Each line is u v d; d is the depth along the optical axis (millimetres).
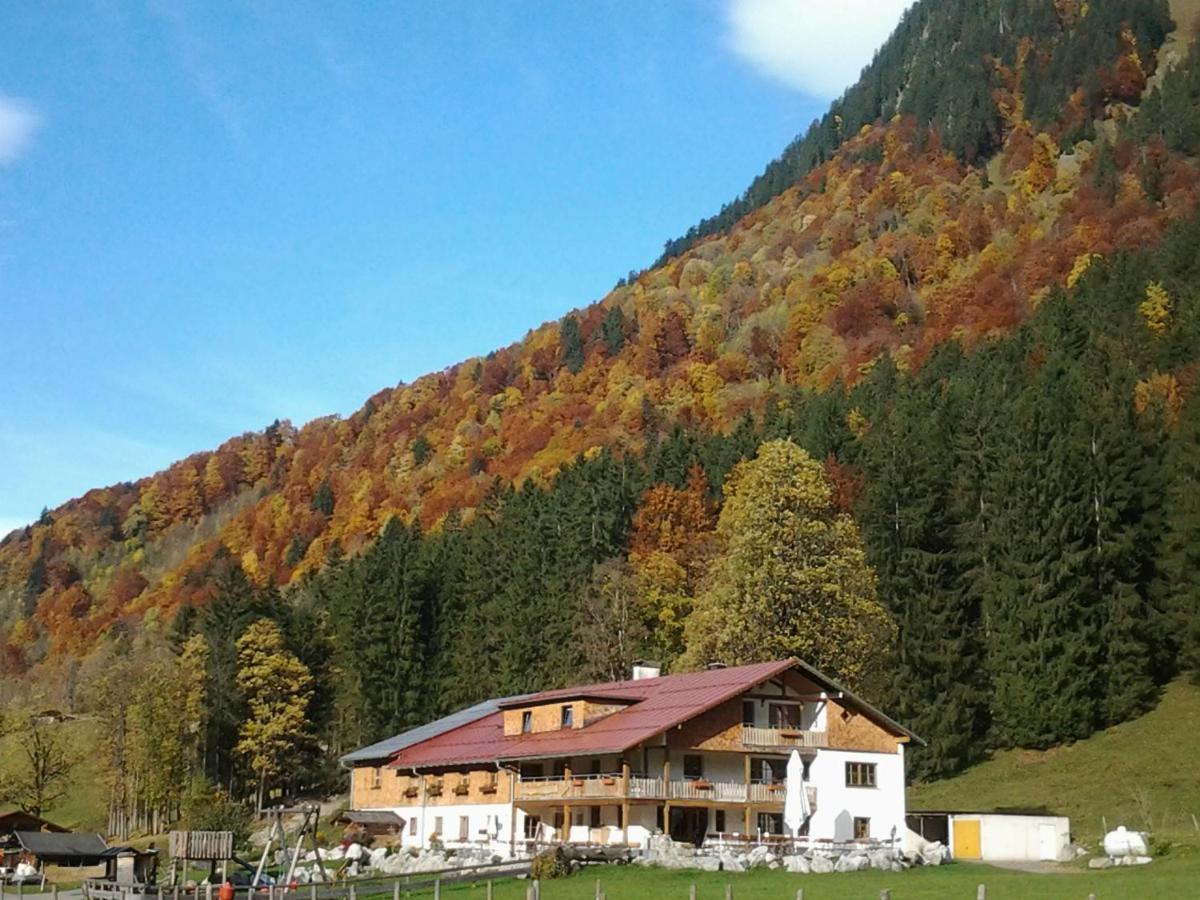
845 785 70000
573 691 78438
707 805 66312
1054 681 93188
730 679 69812
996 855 66625
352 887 50219
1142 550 100625
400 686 127000
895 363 177875
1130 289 146125
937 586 102062
